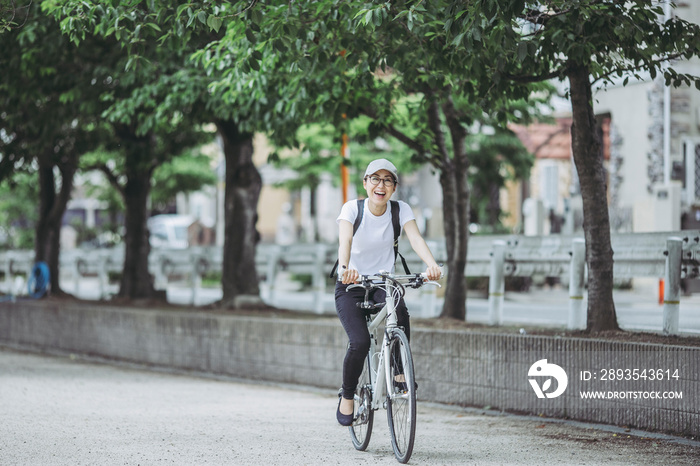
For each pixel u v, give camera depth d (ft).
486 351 39.70
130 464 27.30
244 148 66.90
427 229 118.32
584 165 39.70
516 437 32.40
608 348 34.68
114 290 120.47
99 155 92.84
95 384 49.44
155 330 60.70
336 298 29.89
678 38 36.11
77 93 59.47
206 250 86.12
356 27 35.12
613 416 34.47
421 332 42.75
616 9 35.17
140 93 56.39
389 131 50.47
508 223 162.20
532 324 53.01
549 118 100.27
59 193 86.74
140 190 81.41
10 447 29.89
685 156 107.65
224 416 37.68
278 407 40.81
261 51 38.86
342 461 28.14
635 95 111.04
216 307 67.05
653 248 42.73
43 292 84.89
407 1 35.91
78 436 32.09
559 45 35.04
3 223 166.61
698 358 31.45
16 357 67.00
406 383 27.32
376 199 28.58
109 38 60.29
